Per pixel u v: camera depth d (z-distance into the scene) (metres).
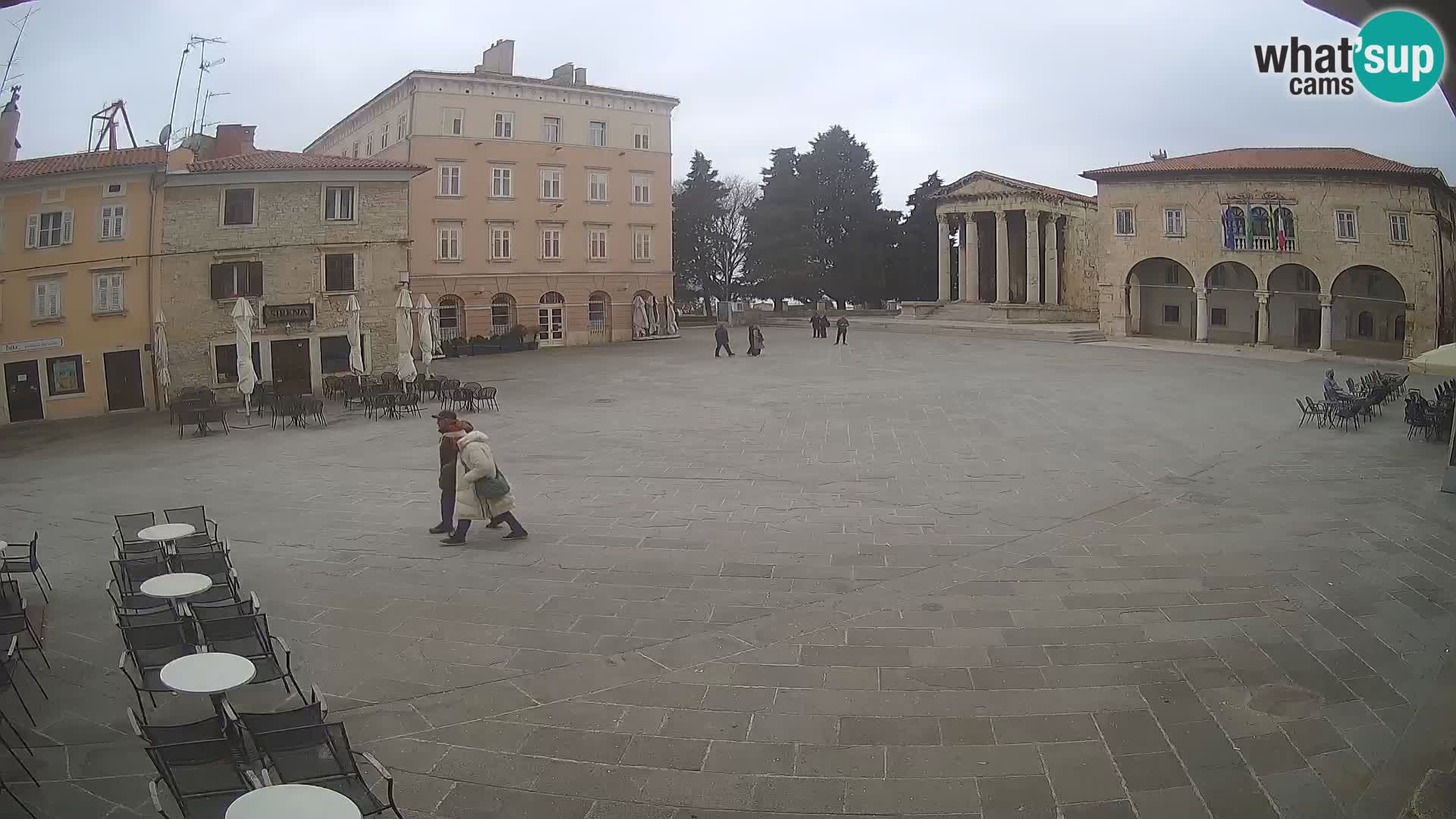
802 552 11.50
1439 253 39.88
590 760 6.47
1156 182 47.69
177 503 14.81
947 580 10.29
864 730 6.82
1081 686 7.48
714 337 58.12
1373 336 44.41
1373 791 5.82
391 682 7.75
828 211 77.69
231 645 7.32
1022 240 68.44
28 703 7.32
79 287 28.36
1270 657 7.94
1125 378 32.09
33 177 27.33
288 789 4.52
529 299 50.75
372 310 33.12
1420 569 10.31
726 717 7.08
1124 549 11.41
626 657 8.23
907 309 67.62
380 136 51.97
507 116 49.62
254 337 31.03
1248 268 47.19
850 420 23.05
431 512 13.97
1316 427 21.03
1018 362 38.88
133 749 6.60
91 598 9.89
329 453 19.78
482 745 6.68
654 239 55.28
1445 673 7.48
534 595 9.95
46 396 27.95
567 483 15.97
